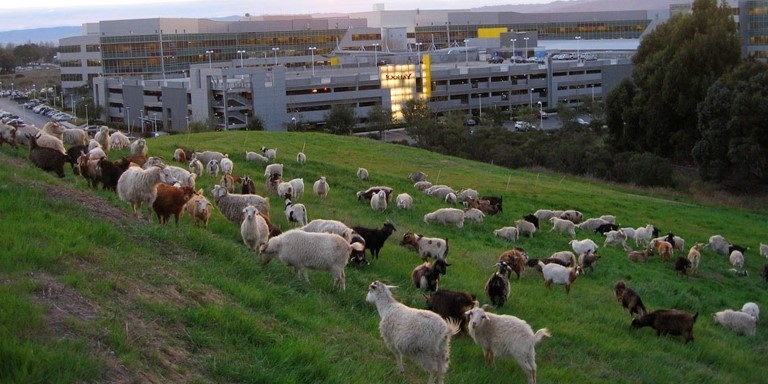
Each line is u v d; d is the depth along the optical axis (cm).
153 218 1819
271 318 1257
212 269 1416
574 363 1505
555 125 11150
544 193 4338
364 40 18700
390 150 5478
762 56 13900
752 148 5434
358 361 1191
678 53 6675
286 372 1048
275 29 17550
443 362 1159
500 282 1786
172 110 11631
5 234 1209
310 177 3628
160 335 1020
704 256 3194
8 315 901
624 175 6159
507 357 1322
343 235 1908
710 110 5872
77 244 1249
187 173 2523
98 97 13162
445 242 2181
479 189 4203
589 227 3391
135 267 1255
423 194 3675
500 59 15438
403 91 12438
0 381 778
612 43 18488
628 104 7262
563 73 13775
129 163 2131
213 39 16325
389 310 1207
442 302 1491
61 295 1027
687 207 4716
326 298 1522
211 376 970
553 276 2116
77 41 15388
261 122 10400
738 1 13988
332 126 10181
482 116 11525
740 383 1642
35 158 2078
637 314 1975
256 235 1742
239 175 3338
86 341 905
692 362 1703
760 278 2997
